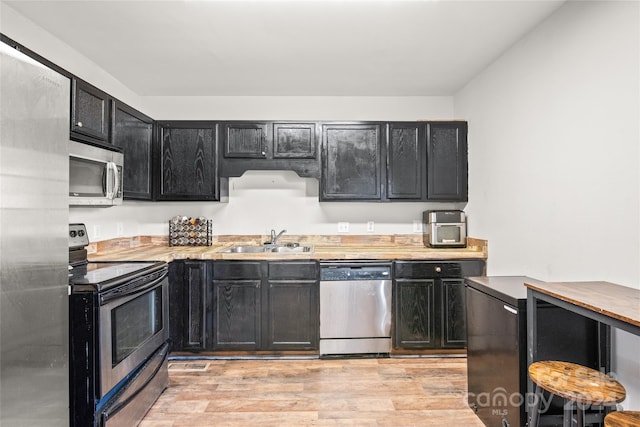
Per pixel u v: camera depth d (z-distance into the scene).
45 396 1.33
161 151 3.39
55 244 1.37
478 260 3.09
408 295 3.09
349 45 2.59
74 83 2.21
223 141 3.42
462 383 2.62
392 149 3.43
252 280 3.07
